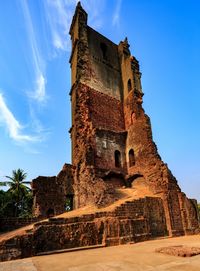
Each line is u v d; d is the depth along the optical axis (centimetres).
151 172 2020
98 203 1612
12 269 644
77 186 2097
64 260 778
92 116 2442
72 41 3142
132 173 2266
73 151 2438
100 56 2958
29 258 879
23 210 3419
